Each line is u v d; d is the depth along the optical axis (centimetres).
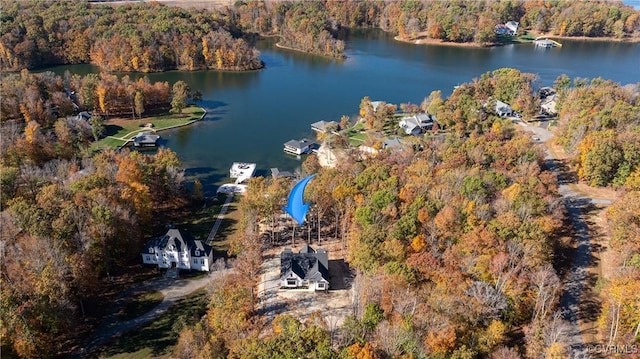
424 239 11206
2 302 9462
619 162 15300
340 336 9444
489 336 8675
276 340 8394
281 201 14150
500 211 11694
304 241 14038
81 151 19088
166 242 13050
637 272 9656
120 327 11112
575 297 10519
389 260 10919
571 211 14175
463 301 9119
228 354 8819
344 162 17288
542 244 10475
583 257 11950
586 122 18138
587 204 14600
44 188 13238
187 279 12812
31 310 9569
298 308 11250
